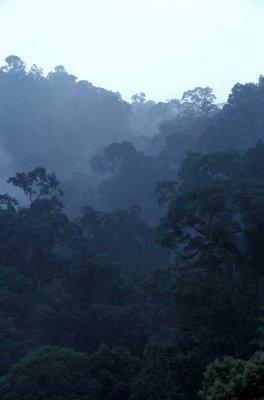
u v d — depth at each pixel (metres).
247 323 38.22
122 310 49.97
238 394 16.14
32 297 58.25
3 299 53.97
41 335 51.94
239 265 45.66
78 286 58.16
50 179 81.50
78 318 51.62
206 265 46.00
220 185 50.72
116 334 48.62
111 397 38.34
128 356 41.56
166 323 55.47
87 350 48.81
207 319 39.88
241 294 40.88
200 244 50.03
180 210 48.97
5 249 66.44
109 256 60.31
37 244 67.19
